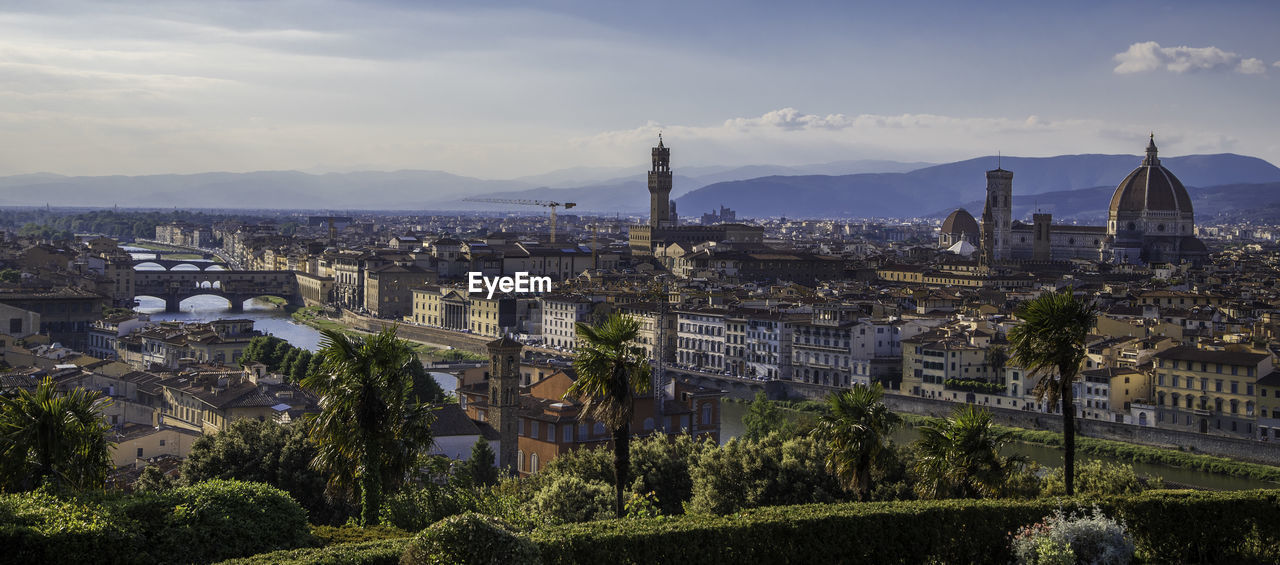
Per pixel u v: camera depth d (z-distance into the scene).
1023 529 97.94
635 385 106.00
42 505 90.50
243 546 94.62
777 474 142.12
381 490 107.31
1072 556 92.31
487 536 76.81
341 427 103.88
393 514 107.19
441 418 192.38
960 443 114.81
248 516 96.19
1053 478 148.50
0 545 84.19
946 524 100.06
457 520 77.25
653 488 152.62
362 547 84.44
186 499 96.62
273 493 99.00
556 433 191.12
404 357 106.62
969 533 100.19
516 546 77.12
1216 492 108.44
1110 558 92.81
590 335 106.56
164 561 91.19
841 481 118.31
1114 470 156.62
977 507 101.00
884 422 115.81
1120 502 103.50
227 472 149.88
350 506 141.50
